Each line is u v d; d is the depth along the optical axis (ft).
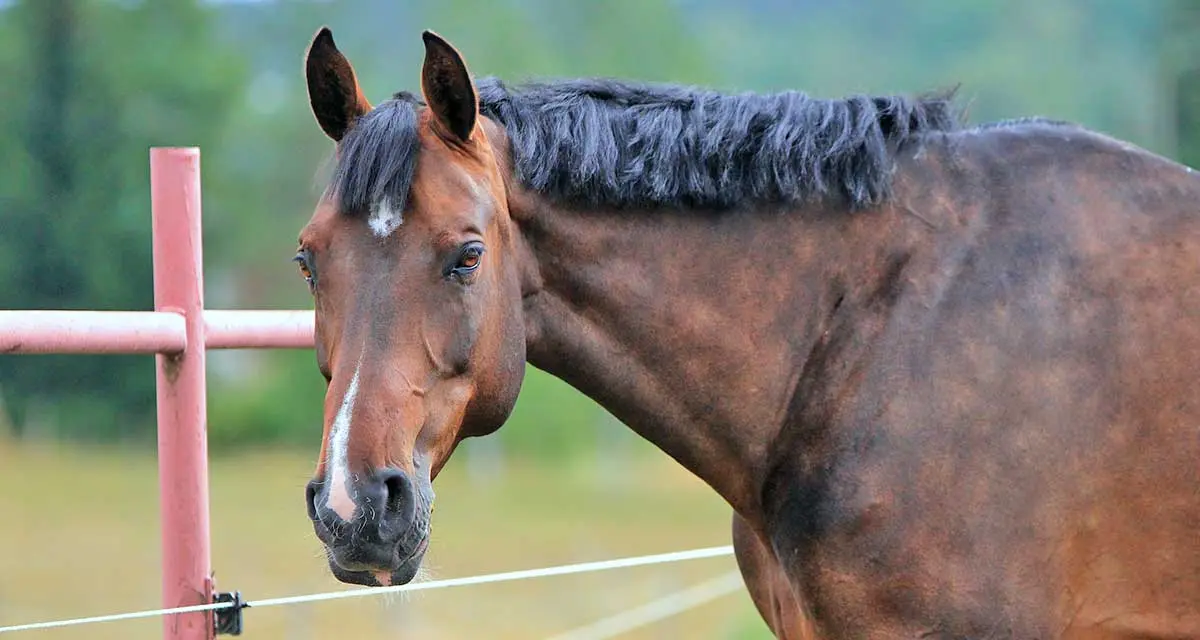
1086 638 16.12
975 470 15.43
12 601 95.45
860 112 16.92
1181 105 86.43
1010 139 17.13
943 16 323.78
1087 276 15.94
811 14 364.38
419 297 14.47
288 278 204.74
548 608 92.53
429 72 14.93
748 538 18.29
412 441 14.30
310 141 220.02
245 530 138.00
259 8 277.03
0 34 165.68
